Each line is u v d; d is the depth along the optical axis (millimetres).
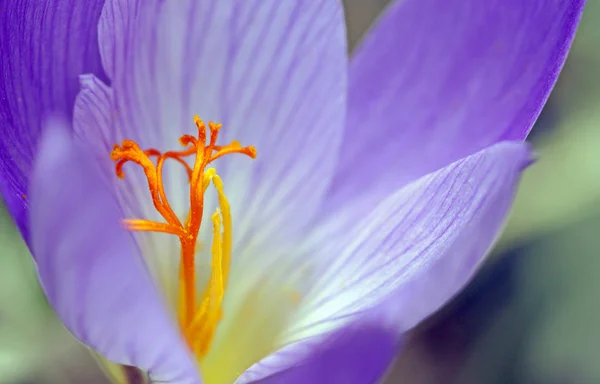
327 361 165
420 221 195
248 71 204
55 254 167
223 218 200
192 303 198
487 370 253
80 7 191
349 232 207
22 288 232
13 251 232
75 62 194
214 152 206
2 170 182
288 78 205
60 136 161
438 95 210
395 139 211
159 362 179
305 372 168
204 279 205
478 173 184
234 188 207
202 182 196
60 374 236
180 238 196
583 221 249
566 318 251
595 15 255
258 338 204
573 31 194
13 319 233
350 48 268
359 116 213
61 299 173
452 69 210
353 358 165
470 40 208
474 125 206
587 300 250
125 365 188
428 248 191
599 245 249
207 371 202
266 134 207
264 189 208
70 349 237
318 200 208
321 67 206
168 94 202
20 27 186
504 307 254
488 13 207
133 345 177
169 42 200
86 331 176
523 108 200
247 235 207
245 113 206
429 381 254
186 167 198
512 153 180
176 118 203
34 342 235
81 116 192
